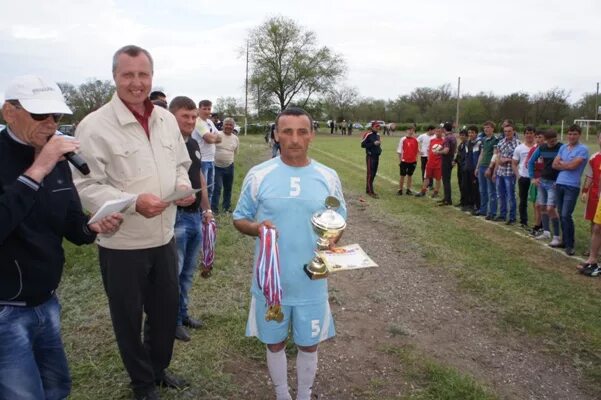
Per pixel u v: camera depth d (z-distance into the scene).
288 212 2.71
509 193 9.06
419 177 16.55
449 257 6.75
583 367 3.90
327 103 59.78
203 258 4.08
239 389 3.43
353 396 3.43
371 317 4.79
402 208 10.72
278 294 2.56
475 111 48.81
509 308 5.00
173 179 3.04
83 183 2.72
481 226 8.91
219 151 8.74
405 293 5.45
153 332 3.21
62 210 2.30
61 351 2.46
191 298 4.89
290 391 3.46
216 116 13.98
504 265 6.41
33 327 2.26
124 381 3.39
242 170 16.77
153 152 2.93
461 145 10.82
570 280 5.87
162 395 3.25
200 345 3.96
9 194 1.94
